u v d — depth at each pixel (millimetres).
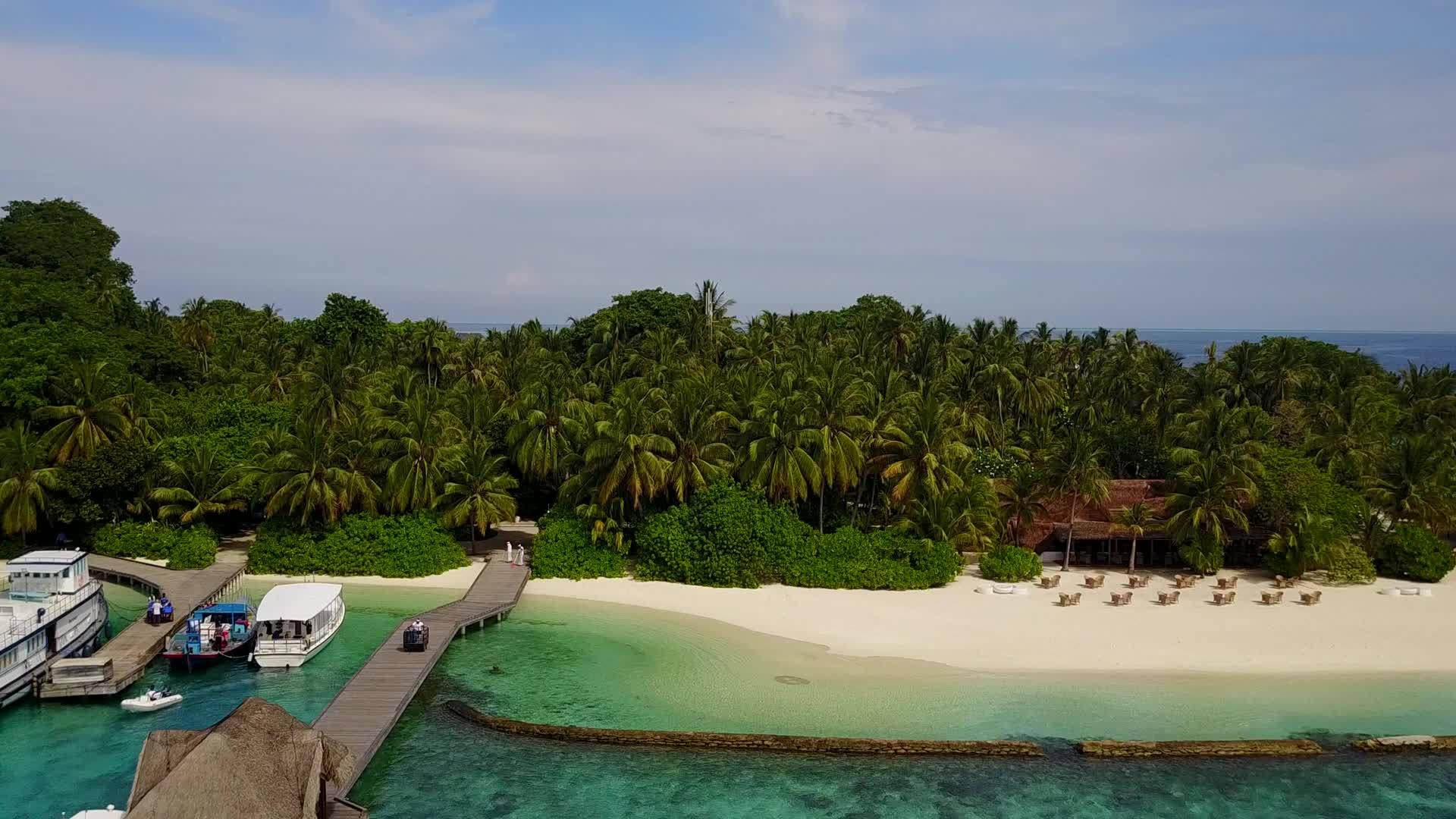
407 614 54031
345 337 111938
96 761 35938
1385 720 41375
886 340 102812
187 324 99812
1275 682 44969
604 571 61312
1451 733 40344
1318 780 36562
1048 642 49719
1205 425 66625
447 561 62875
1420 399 95125
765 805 34062
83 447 63719
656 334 103062
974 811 33969
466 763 36469
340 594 53312
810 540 61531
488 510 63000
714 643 49312
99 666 41375
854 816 33531
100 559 61406
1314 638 50625
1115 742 38031
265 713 30859
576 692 42812
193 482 63688
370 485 63000
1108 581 62562
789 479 61219
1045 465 65250
